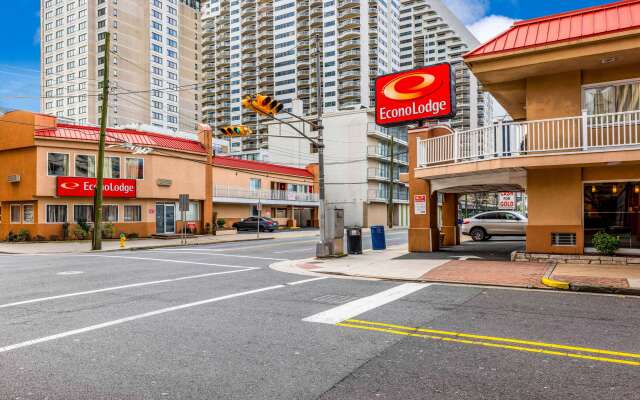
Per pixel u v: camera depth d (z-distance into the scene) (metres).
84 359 5.12
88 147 30.36
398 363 4.97
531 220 14.05
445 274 11.80
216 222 40.59
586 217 13.58
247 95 13.81
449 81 17.19
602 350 5.39
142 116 115.25
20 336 6.07
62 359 5.12
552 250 13.73
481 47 14.38
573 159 12.37
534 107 14.40
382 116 18.70
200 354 5.30
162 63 120.31
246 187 48.25
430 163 16.67
